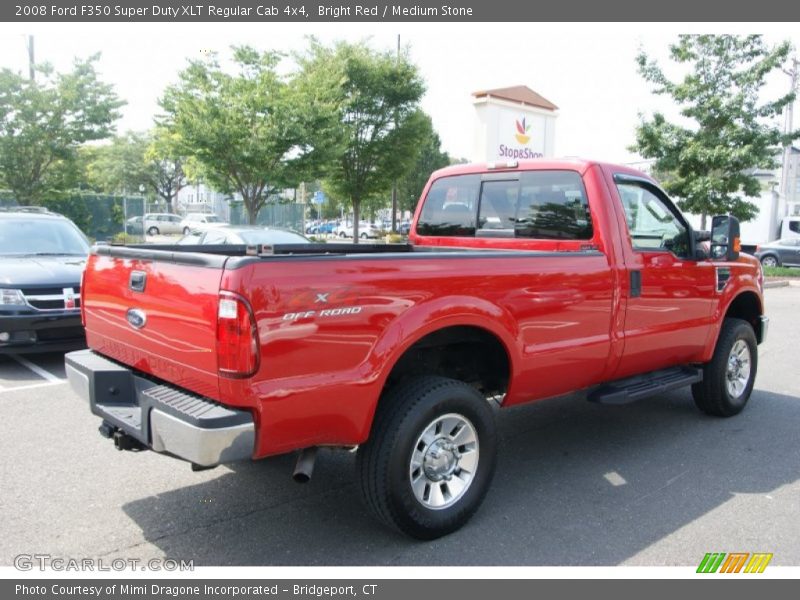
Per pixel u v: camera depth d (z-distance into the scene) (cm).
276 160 1755
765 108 1648
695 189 1650
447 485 368
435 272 347
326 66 2002
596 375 455
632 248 463
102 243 407
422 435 349
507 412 609
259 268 290
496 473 461
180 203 8150
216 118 1650
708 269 529
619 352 457
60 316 700
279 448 306
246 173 1770
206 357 300
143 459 471
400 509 340
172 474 446
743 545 362
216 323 290
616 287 447
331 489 429
